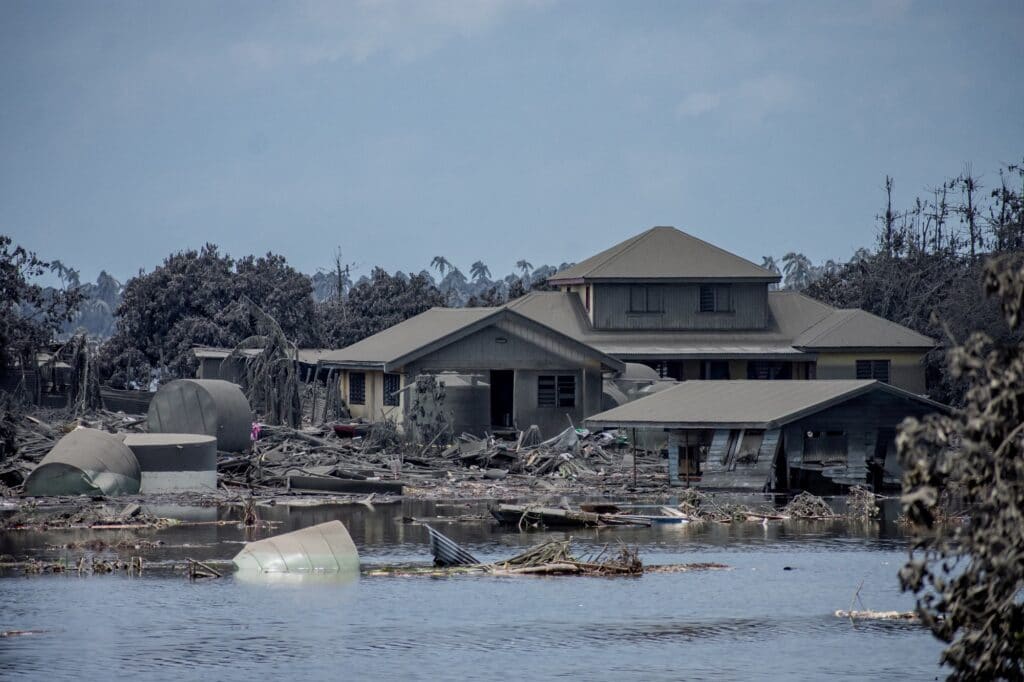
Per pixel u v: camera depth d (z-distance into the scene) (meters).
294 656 109.75
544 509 189.00
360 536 176.25
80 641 114.56
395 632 118.69
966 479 64.19
